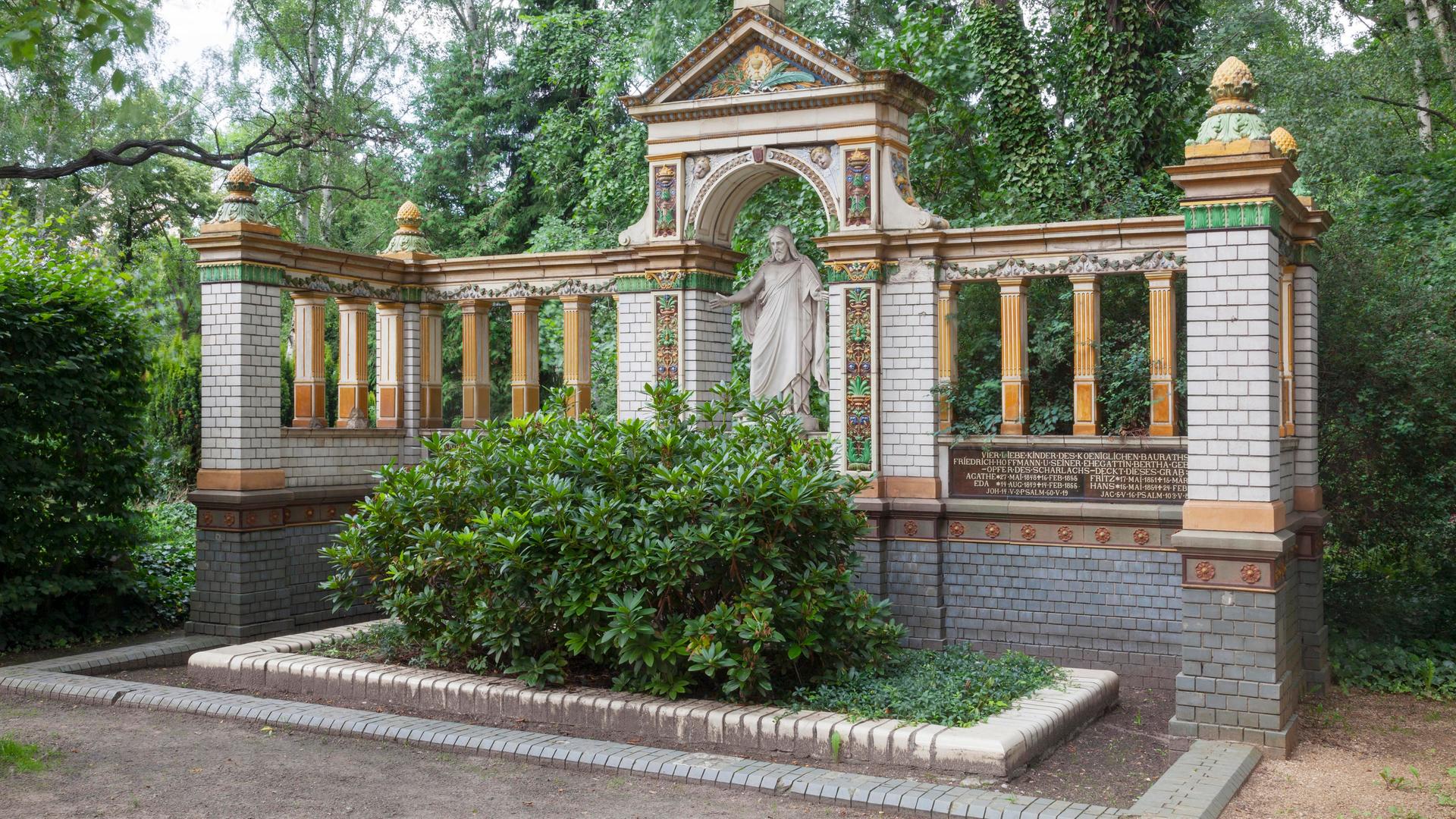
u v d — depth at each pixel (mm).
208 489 13406
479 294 15188
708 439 10539
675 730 9148
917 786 7902
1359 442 13398
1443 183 17906
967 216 18797
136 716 10086
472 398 15336
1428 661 11805
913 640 12477
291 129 27734
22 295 13031
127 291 16219
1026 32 18609
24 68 19406
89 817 7480
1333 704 11070
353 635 12031
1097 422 12180
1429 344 13352
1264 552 9344
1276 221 9781
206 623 13391
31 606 12766
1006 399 12461
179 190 31547
